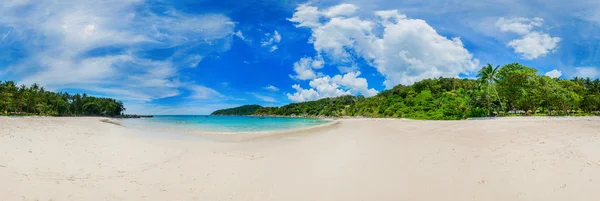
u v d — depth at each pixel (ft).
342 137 64.13
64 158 34.47
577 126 56.18
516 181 24.98
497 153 34.17
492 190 23.71
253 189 26.27
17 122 87.56
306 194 24.98
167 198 23.82
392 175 29.04
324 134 77.30
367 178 28.55
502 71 177.06
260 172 31.71
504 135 47.52
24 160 31.71
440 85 346.33
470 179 26.43
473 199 22.38
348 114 401.49
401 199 23.17
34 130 60.18
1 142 39.78
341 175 29.94
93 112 409.28
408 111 235.20
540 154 31.40
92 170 30.63
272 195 24.84
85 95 411.95
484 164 30.32
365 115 332.19
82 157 35.86
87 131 70.13
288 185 27.30
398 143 48.08
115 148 43.70
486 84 193.67
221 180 28.81
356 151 42.34
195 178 29.35
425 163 32.76
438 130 67.56
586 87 259.19
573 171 25.52
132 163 34.81
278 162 36.58
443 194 23.65
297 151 45.01
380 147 44.70
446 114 189.57
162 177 29.43
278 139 66.28
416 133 63.87
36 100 291.17
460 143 43.60
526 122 75.82
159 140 59.72
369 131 78.64
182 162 36.17
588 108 206.18
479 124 76.38
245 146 52.26
